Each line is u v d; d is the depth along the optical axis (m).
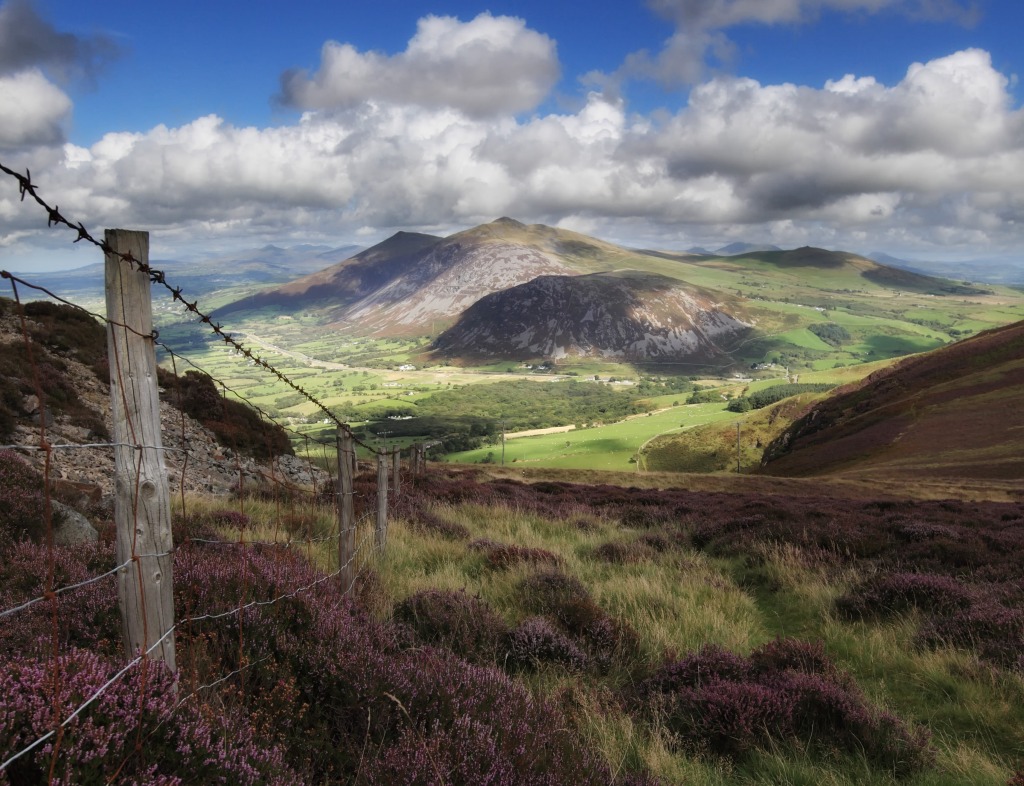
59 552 5.88
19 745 2.41
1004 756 5.22
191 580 4.86
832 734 5.33
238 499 15.31
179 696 3.05
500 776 3.47
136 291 2.87
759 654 6.82
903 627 8.25
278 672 4.13
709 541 14.80
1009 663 6.70
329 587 6.08
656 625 8.01
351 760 3.60
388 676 4.30
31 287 2.30
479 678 4.71
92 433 17.20
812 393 147.75
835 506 22.08
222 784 2.73
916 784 4.68
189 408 23.81
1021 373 98.31
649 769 4.49
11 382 16.61
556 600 8.20
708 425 157.88
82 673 2.76
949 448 75.56
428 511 15.61
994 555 11.28
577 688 5.76
